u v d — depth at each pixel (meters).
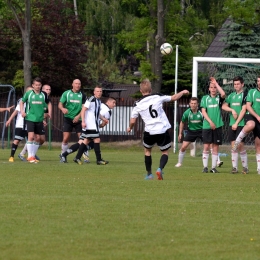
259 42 120.69
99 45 170.00
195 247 22.20
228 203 31.89
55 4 132.25
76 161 56.72
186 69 129.88
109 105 60.12
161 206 30.66
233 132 49.69
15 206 30.25
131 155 77.12
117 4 172.75
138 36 101.50
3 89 133.88
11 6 102.69
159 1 97.25
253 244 22.80
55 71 130.38
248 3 96.50
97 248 21.84
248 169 54.69
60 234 24.02
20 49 131.50
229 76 96.56
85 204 31.05
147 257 20.64
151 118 41.50
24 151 62.22
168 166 57.38
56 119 105.00
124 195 34.41
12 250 21.44
